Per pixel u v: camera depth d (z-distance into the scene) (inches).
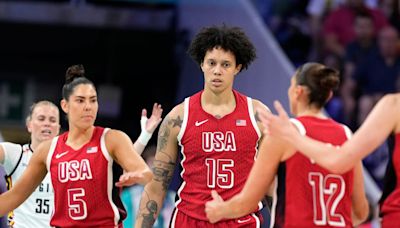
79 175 280.8
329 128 248.5
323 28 634.2
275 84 546.6
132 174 262.2
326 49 633.0
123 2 644.7
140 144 326.0
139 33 665.6
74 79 286.0
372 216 514.3
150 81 689.0
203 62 319.3
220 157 312.2
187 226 314.7
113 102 665.0
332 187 245.8
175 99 672.4
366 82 619.5
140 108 689.6
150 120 328.8
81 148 282.8
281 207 247.1
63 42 675.4
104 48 681.0
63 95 288.0
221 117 314.5
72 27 664.4
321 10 638.5
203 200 312.2
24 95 688.4
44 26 662.5
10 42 669.9
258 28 565.6
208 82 312.8
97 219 283.1
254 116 316.2
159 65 682.8
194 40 318.7
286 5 647.1
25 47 674.2
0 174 416.2
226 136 312.7
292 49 641.0
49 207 343.3
